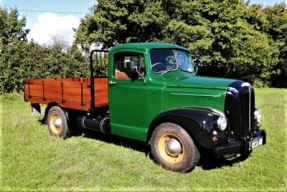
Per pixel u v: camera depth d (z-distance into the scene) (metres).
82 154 4.47
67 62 13.88
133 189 3.22
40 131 6.02
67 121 5.34
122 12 15.56
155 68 4.23
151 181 3.43
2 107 9.63
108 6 15.56
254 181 3.41
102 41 16.70
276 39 21.39
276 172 3.66
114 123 4.64
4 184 3.38
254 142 3.76
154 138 3.89
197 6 17.11
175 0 16.97
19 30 19.20
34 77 12.96
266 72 21.42
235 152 3.54
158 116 3.81
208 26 17.95
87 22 17.00
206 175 3.60
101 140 5.36
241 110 3.69
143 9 15.88
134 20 15.16
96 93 4.79
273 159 4.16
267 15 21.22
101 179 3.52
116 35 16.67
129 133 4.40
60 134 5.43
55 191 3.21
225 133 3.59
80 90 4.91
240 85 3.78
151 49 4.19
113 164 4.03
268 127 6.20
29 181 3.47
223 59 18.34
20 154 4.46
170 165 3.72
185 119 3.50
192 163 3.53
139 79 4.22
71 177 3.60
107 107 4.97
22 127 6.41
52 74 13.38
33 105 6.35
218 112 3.64
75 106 5.06
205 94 3.76
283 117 7.41
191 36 16.41
